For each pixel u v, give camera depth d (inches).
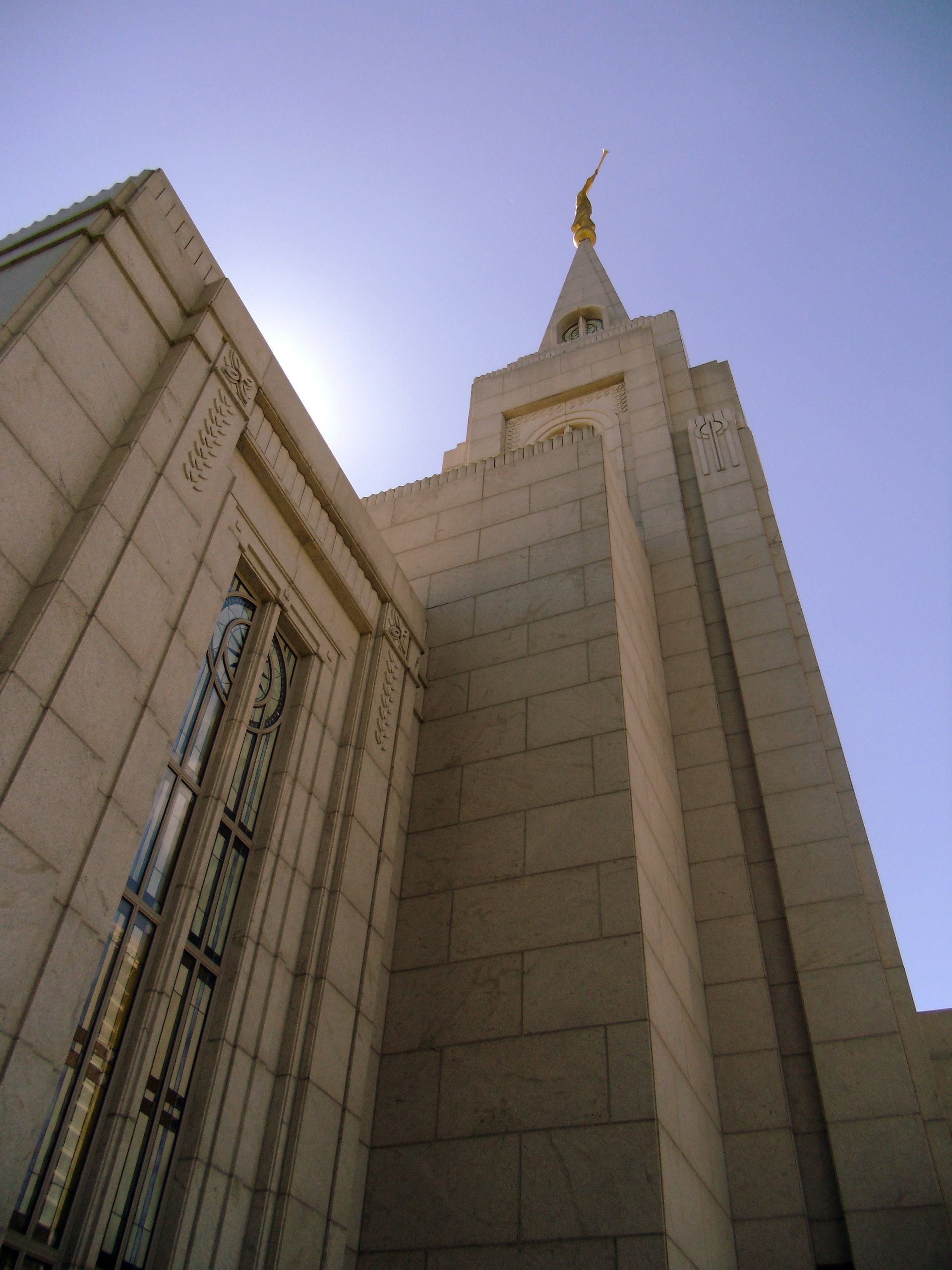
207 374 460.1
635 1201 390.9
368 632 602.5
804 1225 481.1
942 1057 571.2
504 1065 455.2
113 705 359.6
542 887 510.6
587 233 1947.6
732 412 1025.5
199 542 433.7
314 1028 440.1
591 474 735.1
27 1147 289.7
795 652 762.2
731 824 668.1
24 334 362.3
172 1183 359.3
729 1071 546.9
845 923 597.6
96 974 356.5
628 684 604.4
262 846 460.4
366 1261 419.8
